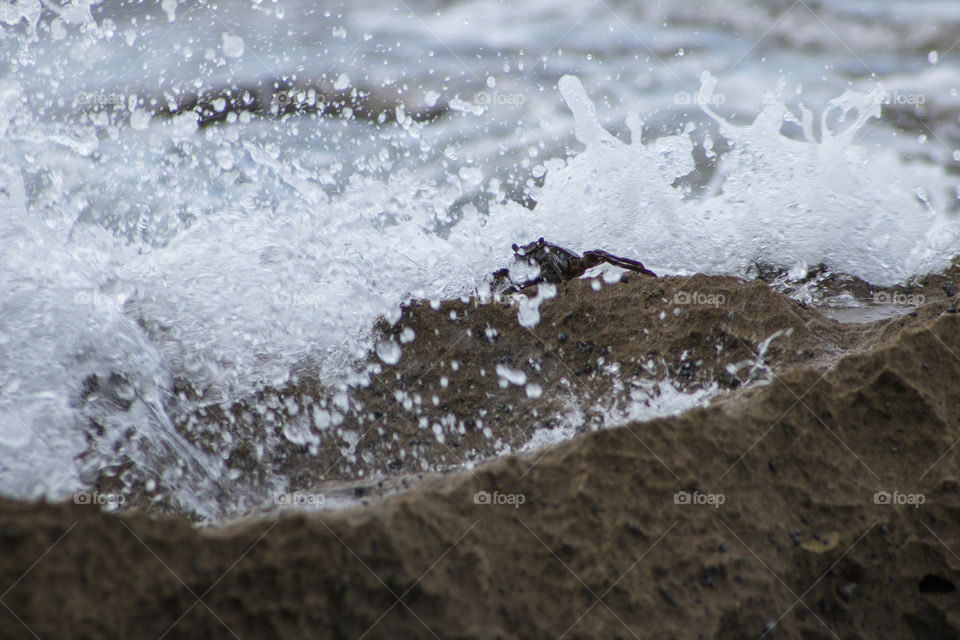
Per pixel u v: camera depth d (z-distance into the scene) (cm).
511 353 933
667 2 2434
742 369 857
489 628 564
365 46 2161
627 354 907
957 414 751
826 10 2306
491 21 2384
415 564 561
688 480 660
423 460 827
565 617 586
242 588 536
